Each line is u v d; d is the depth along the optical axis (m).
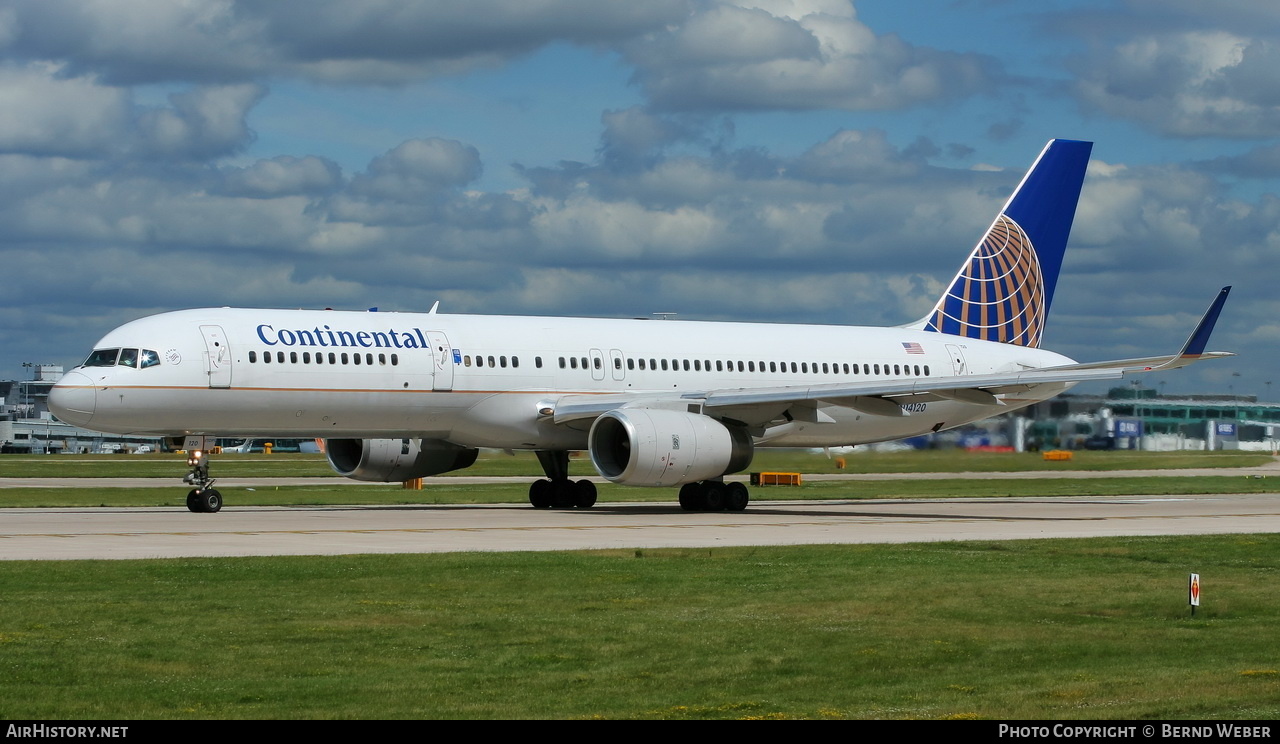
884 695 23.28
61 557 41.78
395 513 66.62
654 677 24.61
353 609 31.59
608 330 76.25
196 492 66.62
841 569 39.97
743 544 48.28
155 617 30.17
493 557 42.12
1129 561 42.88
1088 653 27.05
